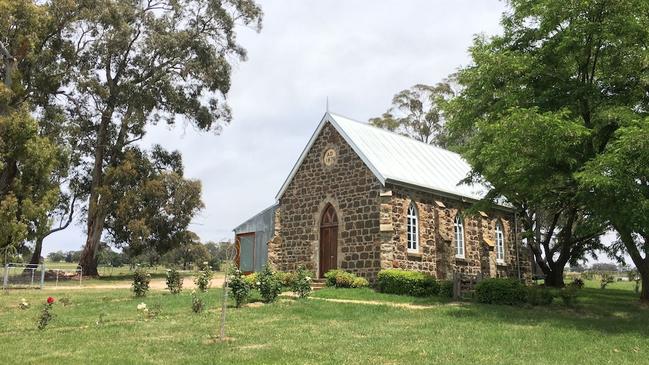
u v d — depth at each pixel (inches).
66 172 1537.9
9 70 1368.1
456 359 430.9
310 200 1120.2
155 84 1790.1
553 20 756.6
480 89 852.0
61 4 1561.3
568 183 801.6
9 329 572.7
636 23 704.4
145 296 880.3
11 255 1215.6
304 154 1147.3
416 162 1176.2
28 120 1235.2
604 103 761.6
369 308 737.0
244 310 706.2
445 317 677.9
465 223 1168.2
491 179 864.3
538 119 666.2
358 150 1039.6
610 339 544.1
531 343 510.6
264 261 1348.4
